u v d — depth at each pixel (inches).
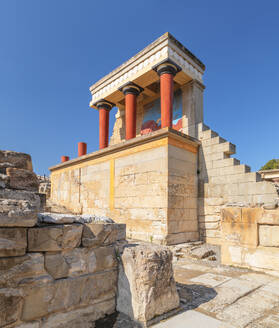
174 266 219.1
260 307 132.0
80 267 112.3
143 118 595.5
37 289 96.3
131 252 121.6
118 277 127.1
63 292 104.0
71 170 528.4
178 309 124.6
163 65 439.5
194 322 113.3
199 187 366.6
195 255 255.0
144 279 113.1
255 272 199.5
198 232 350.6
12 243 91.2
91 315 113.2
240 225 219.8
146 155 350.9
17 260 92.4
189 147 363.6
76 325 106.6
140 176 355.3
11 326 88.3
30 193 116.7
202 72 507.5
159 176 326.3
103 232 124.6
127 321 113.1
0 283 87.4
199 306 131.0
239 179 327.9
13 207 92.4
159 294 116.6
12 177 115.3
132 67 507.5
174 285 126.3
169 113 425.4
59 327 101.3
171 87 436.5
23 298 92.2
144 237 327.9
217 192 344.2
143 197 344.8
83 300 110.9
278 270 191.5
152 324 110.3
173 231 309.3
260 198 305.0
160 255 123.2
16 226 92.8
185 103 491.2
